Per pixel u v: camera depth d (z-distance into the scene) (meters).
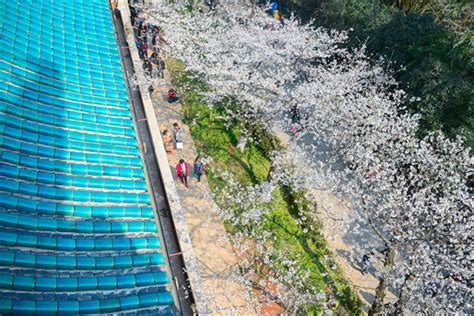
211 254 19.91
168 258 16.22
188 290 15.41
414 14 30.86
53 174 15.50
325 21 38.84
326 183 23.44
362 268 22.44
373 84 29.09
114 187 16.58
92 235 14.50
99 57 23.77
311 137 29.84
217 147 26.42
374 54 31.69
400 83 28.34
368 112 23.95
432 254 18.23
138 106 23.39
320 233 22.97
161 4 32.19
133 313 13.02
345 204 24.97
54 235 13.80
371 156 21.23
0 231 12.71
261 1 44.31
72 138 17.64
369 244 23.70
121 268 13.97
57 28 24.06
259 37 26.44
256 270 19.67
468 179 21.20
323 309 18.11
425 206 19.09
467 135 24.03
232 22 29.64
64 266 12.97
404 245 18.70
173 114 27.86
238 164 25.80
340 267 22.19
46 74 20.08
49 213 14.17
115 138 18.89
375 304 18.81
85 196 15.47
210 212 21.94
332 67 28.39
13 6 23.34
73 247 13.59
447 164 21.31
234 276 18.53
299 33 28.33
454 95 25.17
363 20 35.88
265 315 17.95
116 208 15.67
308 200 24.19
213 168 24.77
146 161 19.95
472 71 27.05
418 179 21.02
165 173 18.72
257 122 26.61
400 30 30.38
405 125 23.41
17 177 14.61
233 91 24.98
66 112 18.62
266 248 20.92
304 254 21.72
